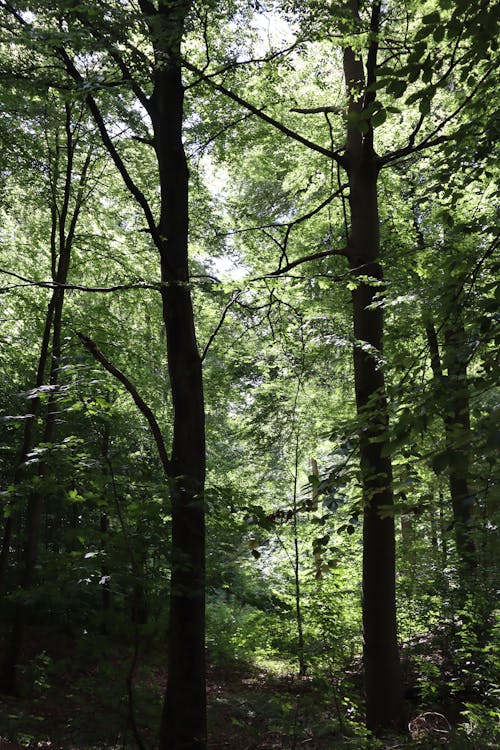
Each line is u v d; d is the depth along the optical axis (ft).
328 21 26.66
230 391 44.01
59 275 37.35
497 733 22.31
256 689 32.45
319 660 25.70
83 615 31.01
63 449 17.24
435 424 14.37
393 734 24.77
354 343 25.57
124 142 39.78
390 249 40.24
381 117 11.79
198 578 17.61
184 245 26.04
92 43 21.98
